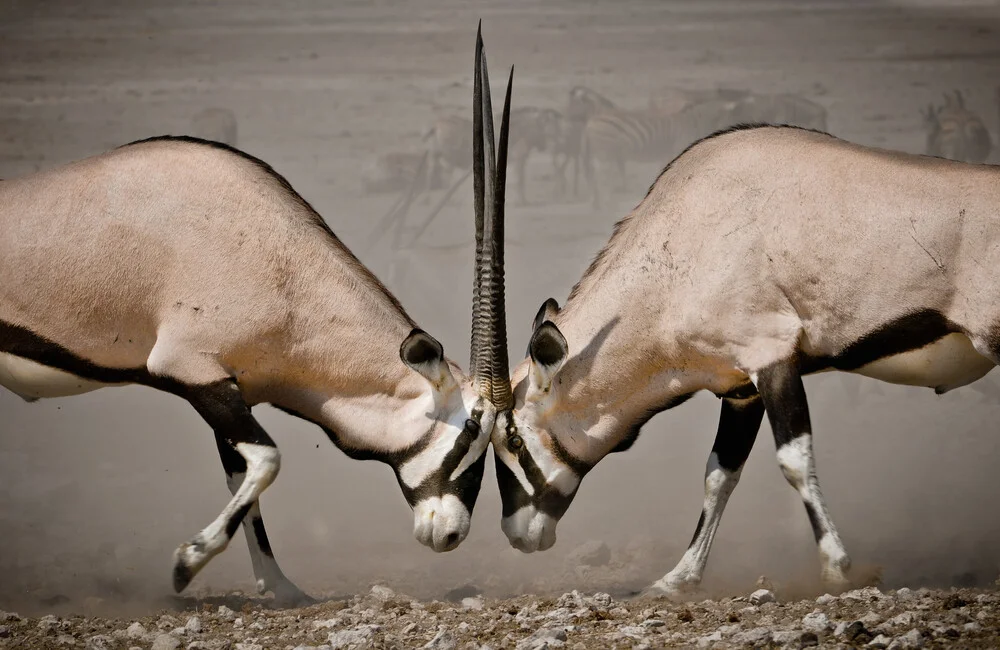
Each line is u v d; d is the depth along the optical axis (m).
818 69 144.75
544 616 20.83
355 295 24.02
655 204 24.66
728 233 23.61
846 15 192.00
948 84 131.62
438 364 23.41
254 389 24.22
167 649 19.48
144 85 139.12
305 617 22.06
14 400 46.12
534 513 24.39
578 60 156.88
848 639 18.03
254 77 146.12
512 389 24.55
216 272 23.48
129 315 23.78
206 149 24.23
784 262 23.12
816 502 22.72
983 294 21.58
